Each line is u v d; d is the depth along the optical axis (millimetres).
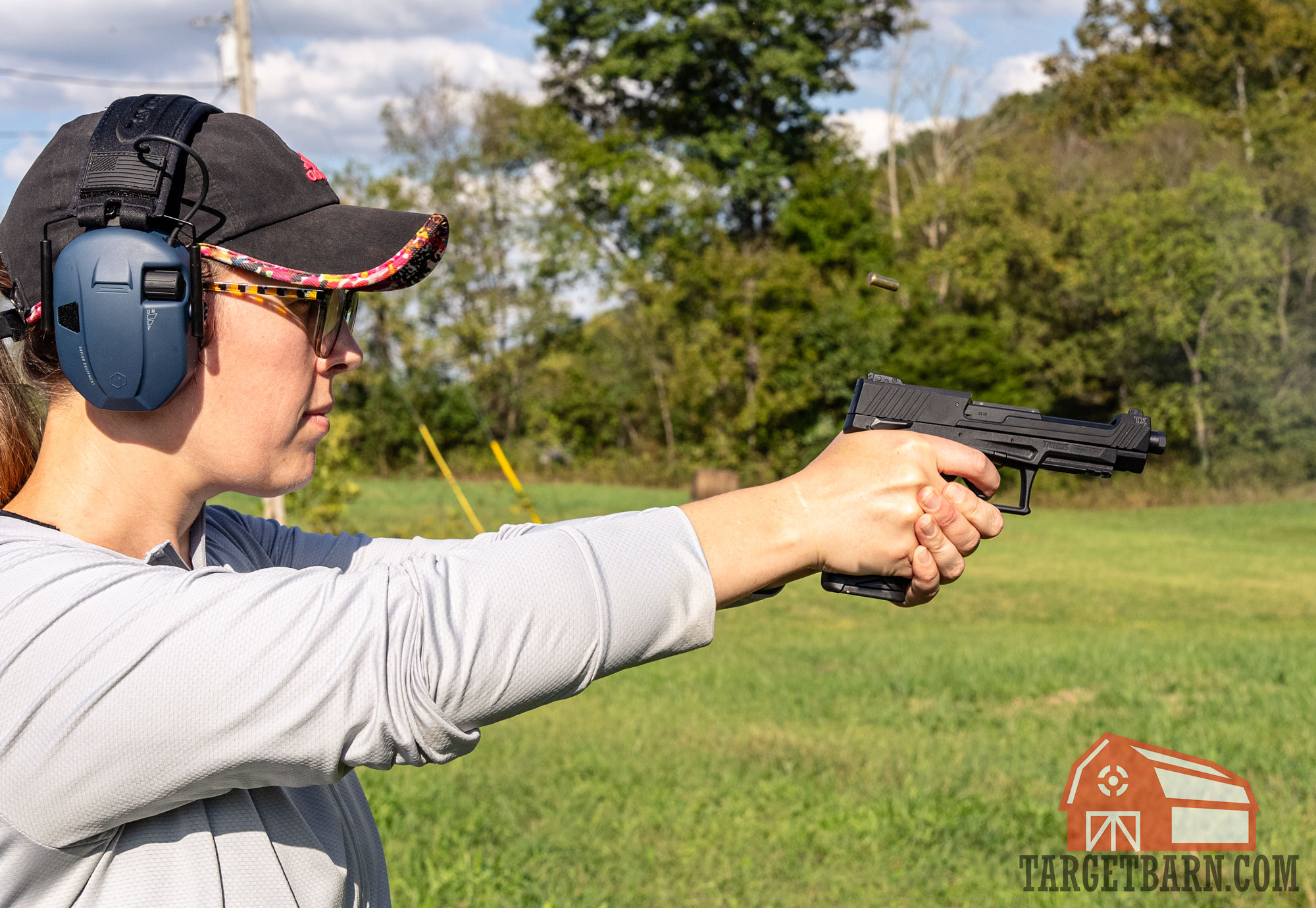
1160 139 38625
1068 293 36812
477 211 42000
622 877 4672
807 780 6090
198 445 971
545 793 5816
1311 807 5441
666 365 39531
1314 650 10352
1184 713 7703
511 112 41438
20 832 801
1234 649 10414
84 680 771
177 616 783
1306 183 34250
